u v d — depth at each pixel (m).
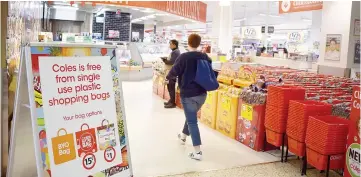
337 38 8.66
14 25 3.09
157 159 3.74
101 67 2.40
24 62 2.06
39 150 1.99
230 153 4.06
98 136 2.33
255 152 4.14
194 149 4.05
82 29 14.34
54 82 2.11
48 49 2.11
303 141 3.39
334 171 3.55
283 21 27.72
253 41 19.83
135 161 3.63
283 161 3.83
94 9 13.13
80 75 2.26
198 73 3.66
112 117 2.44
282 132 3.75
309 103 3.59
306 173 3.48
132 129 4.99
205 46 12.36
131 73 11.22
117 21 12.45
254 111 4.21
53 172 2.05
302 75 6.35
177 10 10.58
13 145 2.18
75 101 2.21
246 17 26.06
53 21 13.93
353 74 8.48
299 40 20.00
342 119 3.23
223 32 12.27
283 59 11.49
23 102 2.17
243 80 5.07
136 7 9.02
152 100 7.65
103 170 2.33
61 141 2.11
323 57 9.16
